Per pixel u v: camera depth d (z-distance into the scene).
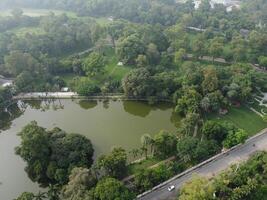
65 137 195.88
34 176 191.12
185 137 199.25
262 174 178.12
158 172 177.12
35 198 170.75
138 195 171.88
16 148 196.38
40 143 184.62
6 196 183.00
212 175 183.25
